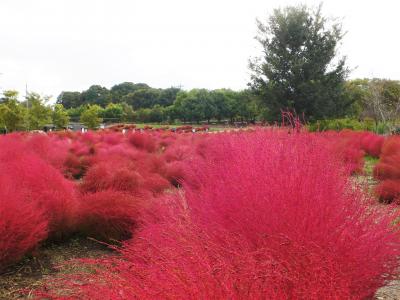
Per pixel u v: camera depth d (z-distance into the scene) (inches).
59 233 172.2
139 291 61.7
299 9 725.9
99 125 1544.0
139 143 583.8
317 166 96.0
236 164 110.0
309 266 65.9
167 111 2228.1
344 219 85.8
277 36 721.0
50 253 159.2
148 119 2257.6
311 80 669.3
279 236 73.8
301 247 69.0
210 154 156.8
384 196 181.5
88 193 190.9
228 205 92.0
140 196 201.8
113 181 212.4
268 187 87.4
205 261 64.5
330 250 72.5
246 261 65.1
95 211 168.4
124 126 1565.0
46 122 1234.6
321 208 81.4
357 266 75.9
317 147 105.5
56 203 171.2
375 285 83.8
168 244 83.9
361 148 485.1
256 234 81.3
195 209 105.0
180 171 297.6
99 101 3208.7
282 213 79.4
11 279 132.0
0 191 142.9
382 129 695.1
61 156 366.6
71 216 175.5
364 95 948.0
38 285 124.3
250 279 60.5
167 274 63.1
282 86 703.7
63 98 3331.7
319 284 61.4
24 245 139.6
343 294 63.4
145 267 72.5
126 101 3095.5
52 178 186.9
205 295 56.2
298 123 120.3
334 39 700.7
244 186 93.5
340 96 719.1
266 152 105.3
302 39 711.7
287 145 107.7
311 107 690.8
